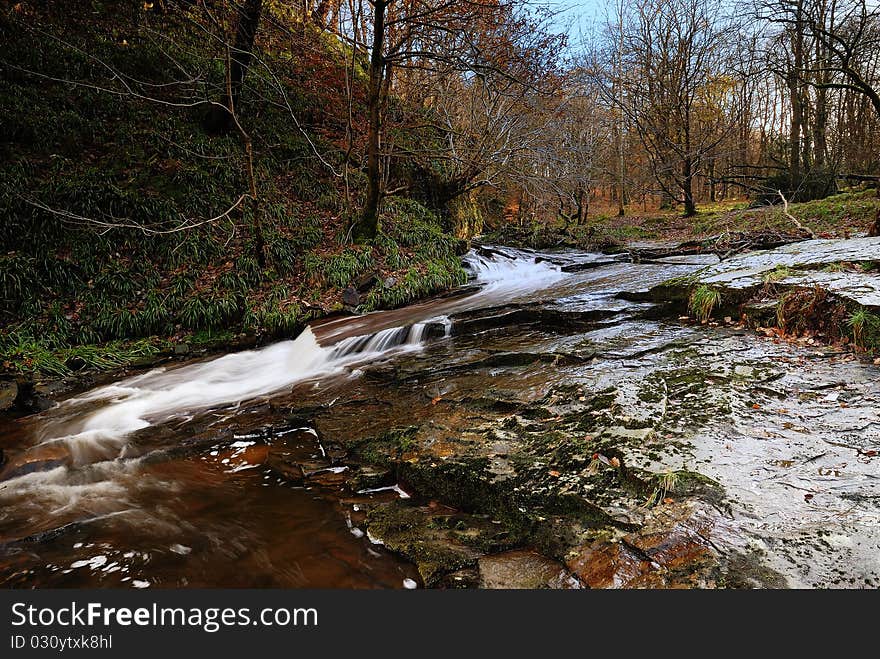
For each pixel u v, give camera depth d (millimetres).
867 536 2174
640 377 4289
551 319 6809
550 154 15250
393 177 14484
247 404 5645
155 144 11242
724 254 11438
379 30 9695
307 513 3311
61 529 3217
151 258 9445
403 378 5500
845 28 16297
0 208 8438
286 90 14984
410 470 3523
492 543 2727
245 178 11562
